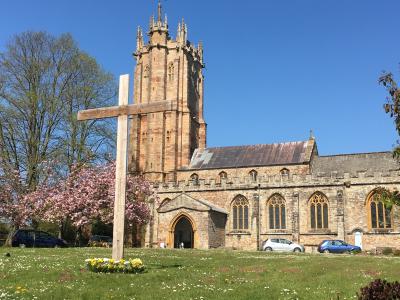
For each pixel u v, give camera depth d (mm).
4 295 14859
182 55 90188
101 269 21125
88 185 58812
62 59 64125
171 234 64750
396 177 59312
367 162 68938
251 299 15516
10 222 60000
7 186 58156
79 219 57625
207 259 33438
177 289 17031
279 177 66250
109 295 15555
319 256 40375
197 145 92750
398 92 12727
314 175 63969
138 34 94812
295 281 20719
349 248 56344
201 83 97375
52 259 28125
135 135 87812
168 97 89125
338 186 62250
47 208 58781
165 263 28141
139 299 15141
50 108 61656
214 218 64812
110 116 24125
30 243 52875
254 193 67125
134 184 64562
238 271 24844
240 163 77500
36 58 62031
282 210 65375
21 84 60781
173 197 71875
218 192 69500
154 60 90062
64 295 15445
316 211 63312
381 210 59719
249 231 66500
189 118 88000
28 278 18984
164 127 86375
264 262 31453
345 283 20219
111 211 58188
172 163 84312
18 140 59500
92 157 64062
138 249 49844
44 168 59531
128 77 24266
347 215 61219
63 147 61750
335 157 72625
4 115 58406
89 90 64500
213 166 79438
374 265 29578
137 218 62031
